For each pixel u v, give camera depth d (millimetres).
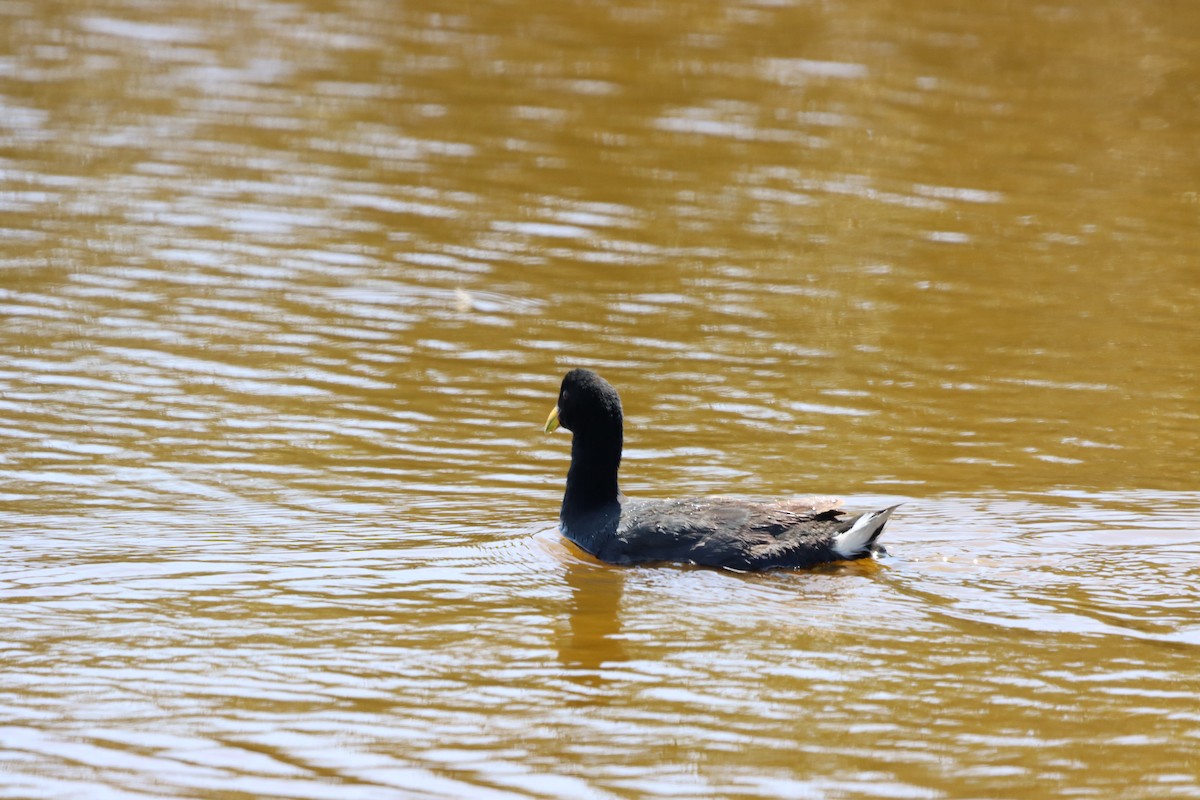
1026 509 13992
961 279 21438
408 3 35938
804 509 13039
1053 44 34000
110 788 9203
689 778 9383
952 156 26703
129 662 10836
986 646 11141
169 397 16625
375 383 17312
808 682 10609
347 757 9594
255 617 11617
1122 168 26500
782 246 22453
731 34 33875
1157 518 13727
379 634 11359
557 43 32781
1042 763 9562
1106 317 20203
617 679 10664
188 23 33656
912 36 34188
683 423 16406
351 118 27500
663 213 23531
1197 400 17438
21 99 27781
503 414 16594
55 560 12633
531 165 25391
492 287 20484
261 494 14289
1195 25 36000
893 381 17859
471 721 10086
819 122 28109
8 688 10398
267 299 19766
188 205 23062
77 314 18922
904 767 9523
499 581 12375
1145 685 10547
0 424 15648
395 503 14172
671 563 12695
